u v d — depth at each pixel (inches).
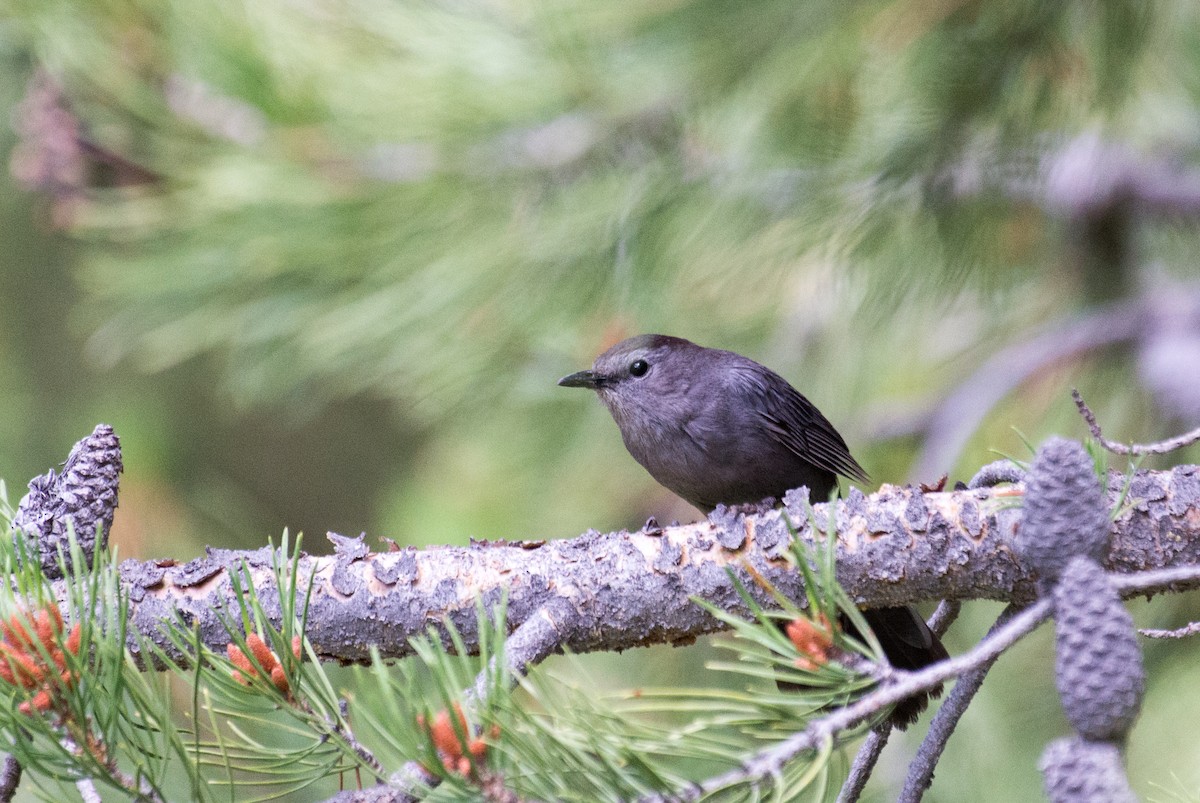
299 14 401.7
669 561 240.7
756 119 357.1
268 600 239.0
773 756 168.4
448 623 179.2
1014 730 427.5
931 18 333.4
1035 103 354.9
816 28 332.8
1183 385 438.3
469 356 439.5
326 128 391.9
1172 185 463.2
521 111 374.6
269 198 393.4
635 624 241.6
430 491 512.1
